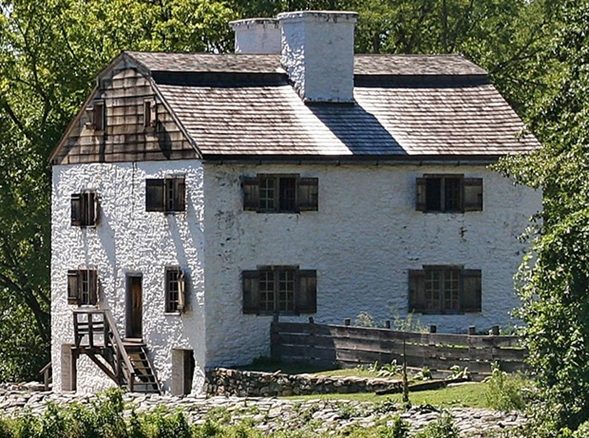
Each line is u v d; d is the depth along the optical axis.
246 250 88.06
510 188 90.44
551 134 67.88
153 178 90.62
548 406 60.66
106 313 91.00
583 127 65.06
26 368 115.88
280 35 99.38
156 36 113.06
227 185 87.69
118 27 113.19
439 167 89.75
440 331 89.81
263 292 88.38
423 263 89.81
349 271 89.19
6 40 110.38
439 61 96.38
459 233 90.19
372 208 89.38
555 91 68.44
